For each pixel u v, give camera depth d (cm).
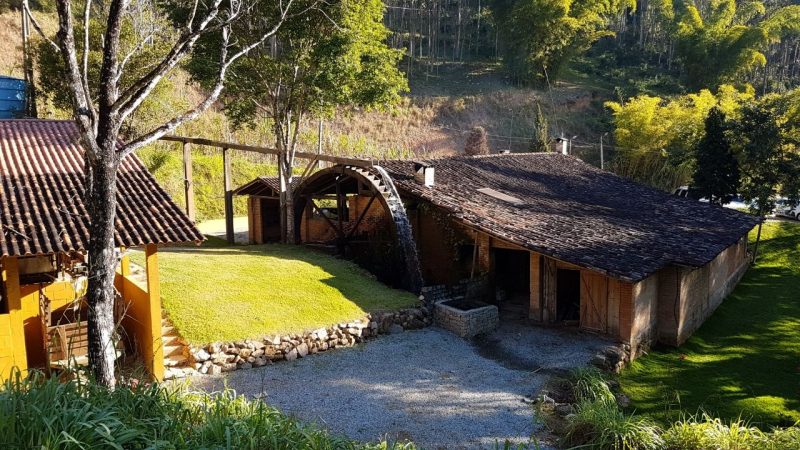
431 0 5812
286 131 1959
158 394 572
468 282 1538
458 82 5088
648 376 1238
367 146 3766
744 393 1193
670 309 1454
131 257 1532
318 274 1480
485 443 831
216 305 1197
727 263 2011
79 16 2088
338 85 1772
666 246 1508
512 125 4547
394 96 1900
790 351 1473
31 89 2227
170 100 2661
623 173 3647
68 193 1043
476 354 1220
